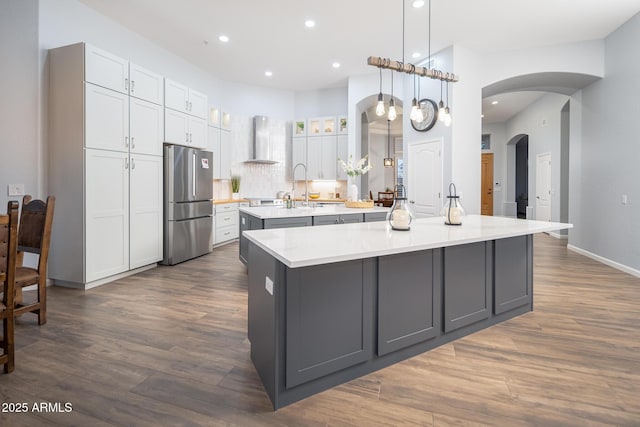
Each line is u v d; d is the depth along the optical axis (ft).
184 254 16.16
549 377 6.53
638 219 14.08
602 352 7.55
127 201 13.17
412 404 5.71
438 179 17.58
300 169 24.54
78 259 11.67
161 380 6.31
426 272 7.38
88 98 11.49
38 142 11.64
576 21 14.52
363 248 5.97
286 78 22.24
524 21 14.42
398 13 13.71
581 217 18.75
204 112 17.70
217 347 7.68
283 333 5.54
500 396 5.92
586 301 11.00
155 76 14.37
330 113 24.38
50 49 11.78
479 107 17.43
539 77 17.39
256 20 14.43
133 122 13.33
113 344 7.73
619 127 15.28
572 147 19.60
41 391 5.91
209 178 17.92
